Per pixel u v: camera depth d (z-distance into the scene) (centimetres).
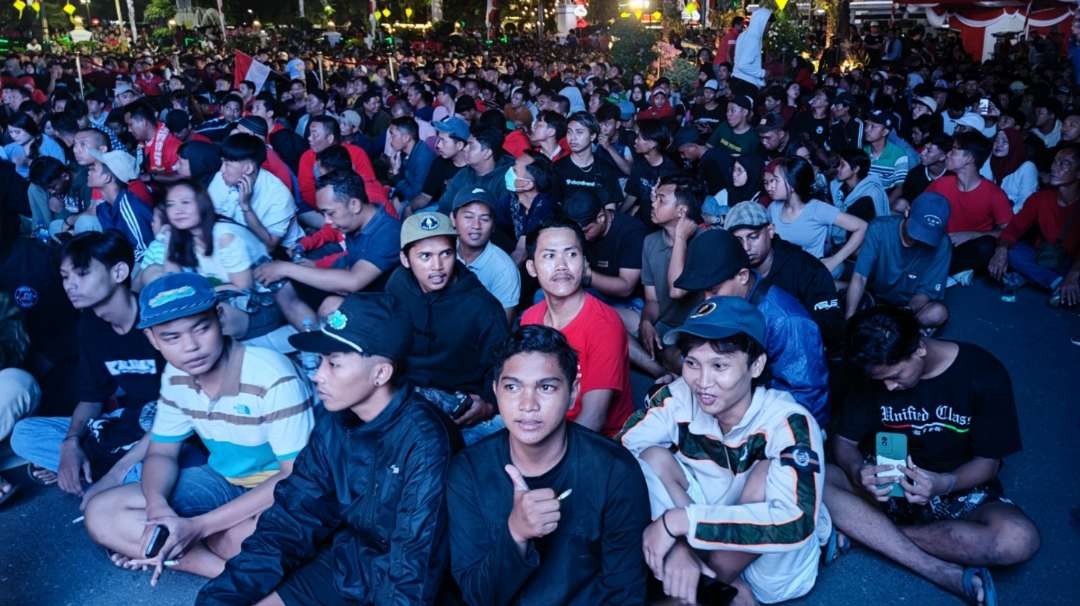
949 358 343
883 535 348
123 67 2112
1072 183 651
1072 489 414
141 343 399
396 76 2100
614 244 551
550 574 267
